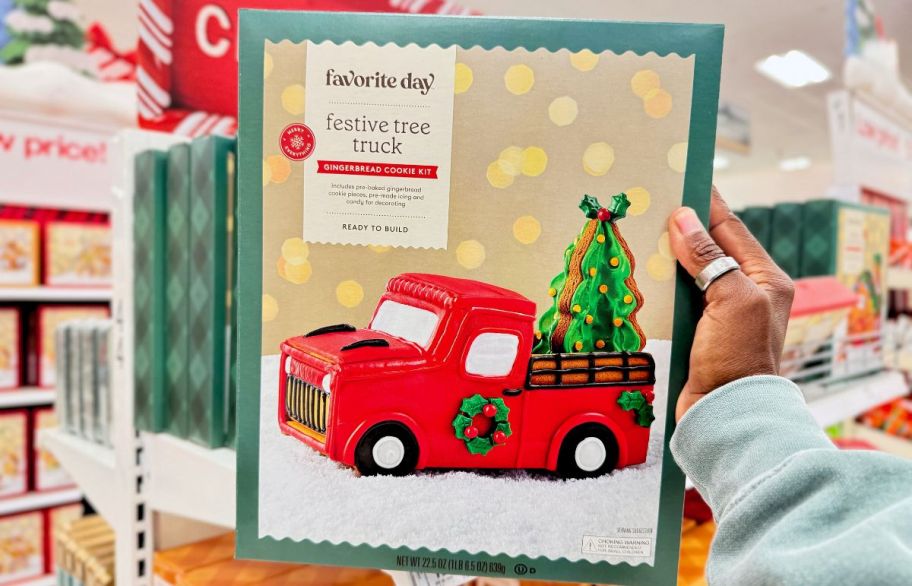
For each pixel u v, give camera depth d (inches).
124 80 136.8
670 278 24.2
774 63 168.6
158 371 36.2
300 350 24.5
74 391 48.5
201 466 33.4
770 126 245.8
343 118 23.7
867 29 64.2
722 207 26.1
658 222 23.9
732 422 21.5
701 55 23.2
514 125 23.5
